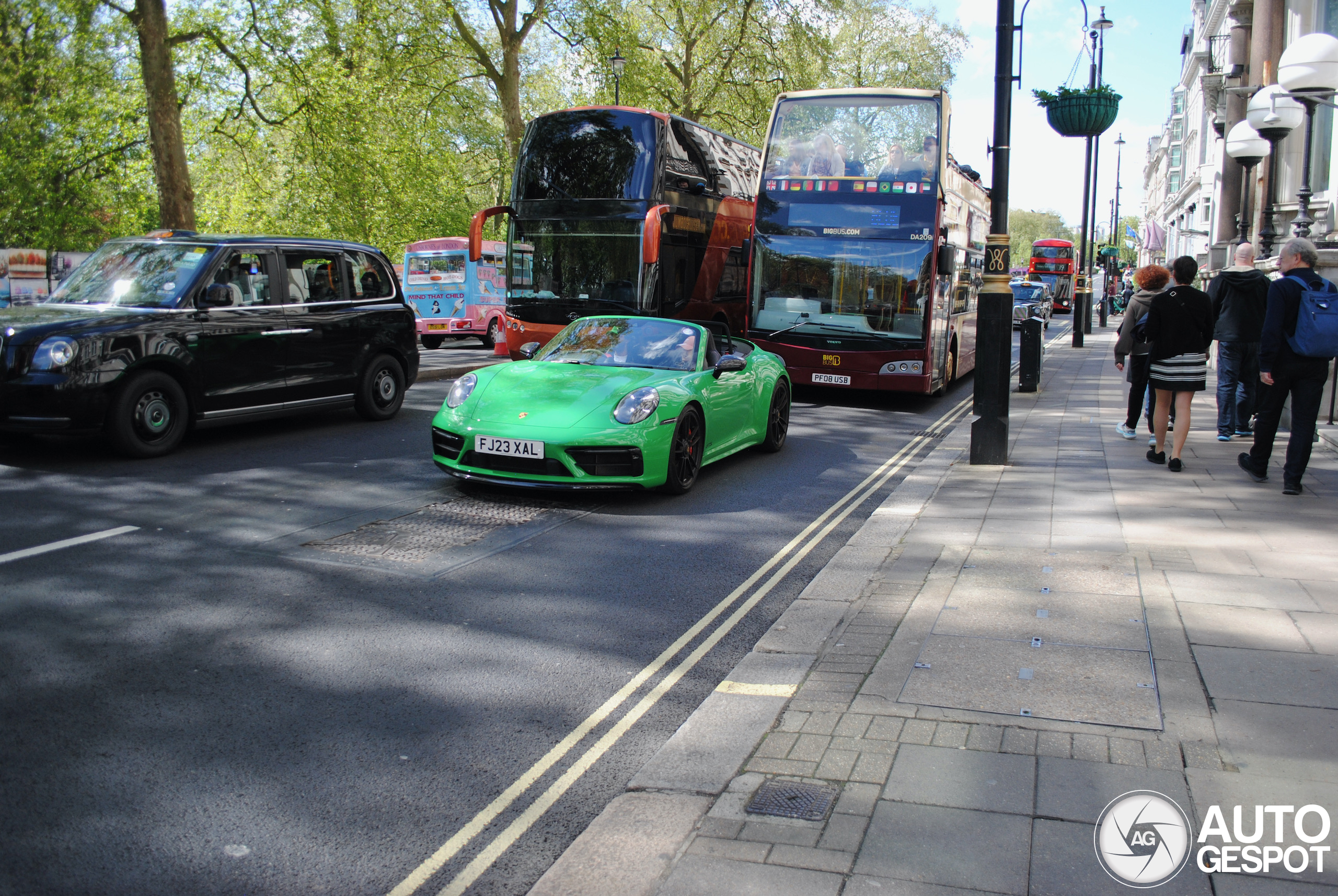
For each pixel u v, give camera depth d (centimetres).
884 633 425
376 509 669
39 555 537
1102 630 418
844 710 347
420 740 340
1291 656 384
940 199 1309
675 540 619
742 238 1794
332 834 280
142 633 429
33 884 251
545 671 405
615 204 1448
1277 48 1781
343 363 1000
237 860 266
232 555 551
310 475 775
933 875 244
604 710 369
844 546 596
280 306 933
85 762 316
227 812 290
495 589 508
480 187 4478
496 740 342
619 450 689
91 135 2364
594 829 274
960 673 376
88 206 2478
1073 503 678
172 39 2058
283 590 493
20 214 2289
